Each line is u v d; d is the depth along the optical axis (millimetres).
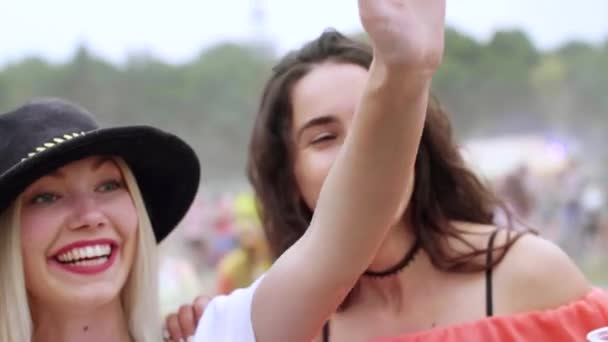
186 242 16969
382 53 1413
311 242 1697
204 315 1958
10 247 1928
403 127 1479
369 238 1582
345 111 2166
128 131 1960
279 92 2291
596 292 2162
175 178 2191
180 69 42562
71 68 41750
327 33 2291
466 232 2234
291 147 2311
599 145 34938
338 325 2301
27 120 1991
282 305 1770
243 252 5637
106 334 2027
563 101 36625
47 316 2000
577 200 18141
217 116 41250
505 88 36500
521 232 2230
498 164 23172
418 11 1428
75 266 1955
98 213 1956
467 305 2180
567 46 38750
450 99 36031
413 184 2234
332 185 1610
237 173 38062
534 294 2137
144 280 2047
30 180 1892
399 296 2242
